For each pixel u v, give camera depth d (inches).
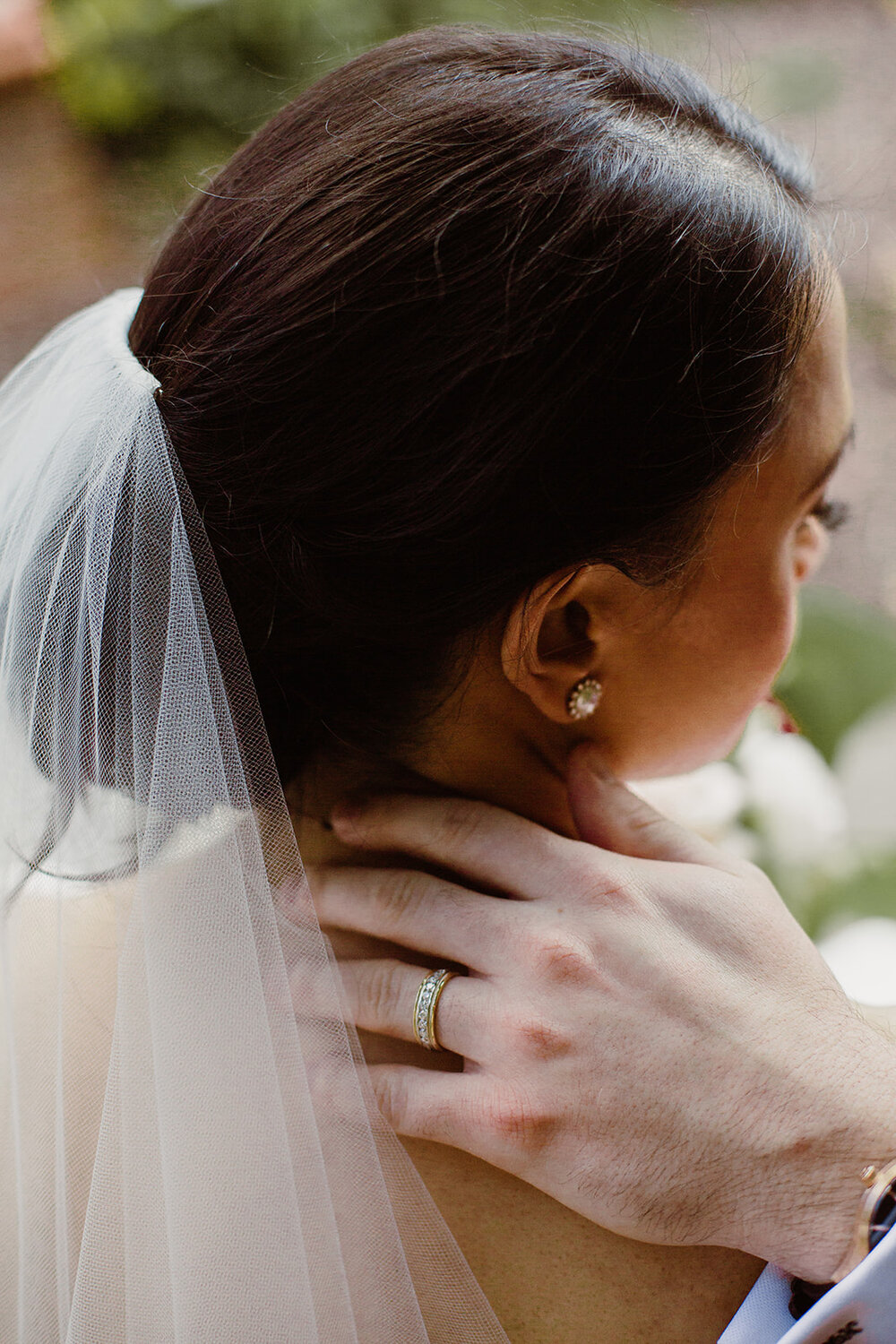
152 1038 28.3
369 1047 33.0
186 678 27.8
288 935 29.6
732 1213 28.8
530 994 30.7
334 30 72.9
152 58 77.6
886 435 93.0
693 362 26.7
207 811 28.3
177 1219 27.8
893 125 88.0
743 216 27.9
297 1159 28.4
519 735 34.5
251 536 28.1
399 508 26.9
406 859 35.9
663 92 30.2
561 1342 30.4
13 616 30.0
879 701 70.4
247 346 27.2
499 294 25.7
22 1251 29.9
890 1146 27.8
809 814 63.5
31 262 85.1
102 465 28.7
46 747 29.9
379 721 31.6
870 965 59.6
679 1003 30.2
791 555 33.9
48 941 30.4
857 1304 26.7
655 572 30.0
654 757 37.1
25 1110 30.0
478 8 70.8
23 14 80.0
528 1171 30.0
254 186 29.6
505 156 26.6
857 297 84.2
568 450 26.5
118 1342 28.5
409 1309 28.6
